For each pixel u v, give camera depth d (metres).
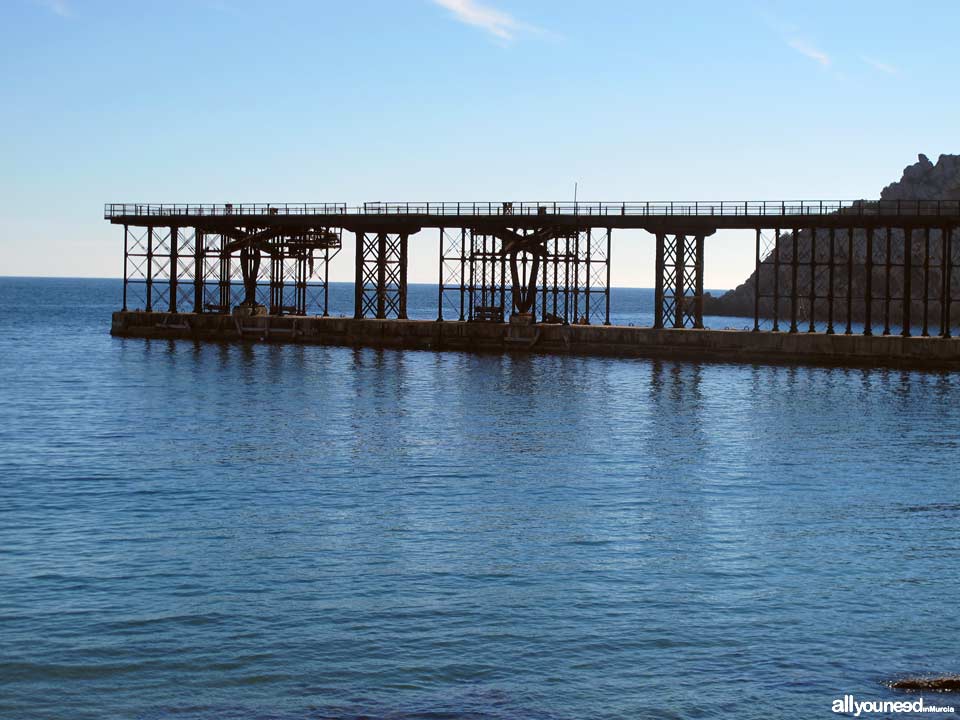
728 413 62.31
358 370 85.19
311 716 21.12
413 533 33.69
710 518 36.06
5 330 142.50
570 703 21.77
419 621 25.78
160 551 31.34
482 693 22.16
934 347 85.00
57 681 22.48
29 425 56.41
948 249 86.31
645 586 28.47
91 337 124.62
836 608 26.89
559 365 89.25
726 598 27.56
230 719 21.00
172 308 114.50
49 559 30.44
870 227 88.44
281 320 108.06
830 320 89.38
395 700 21.81
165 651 23.92
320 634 24.92
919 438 53.59
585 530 34.22
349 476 42.81
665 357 93.44
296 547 31.89
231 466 44.72
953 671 23.34
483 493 39.84
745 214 91.38
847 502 38.75
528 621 25.83
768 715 21.36
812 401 67.62
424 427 56.44
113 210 112.31
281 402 66.56
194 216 109.50
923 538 33.56
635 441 52.31
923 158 186.00
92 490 39.81
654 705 21.72
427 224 102.19
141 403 65.88
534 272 101.50
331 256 109.31
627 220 95.19
